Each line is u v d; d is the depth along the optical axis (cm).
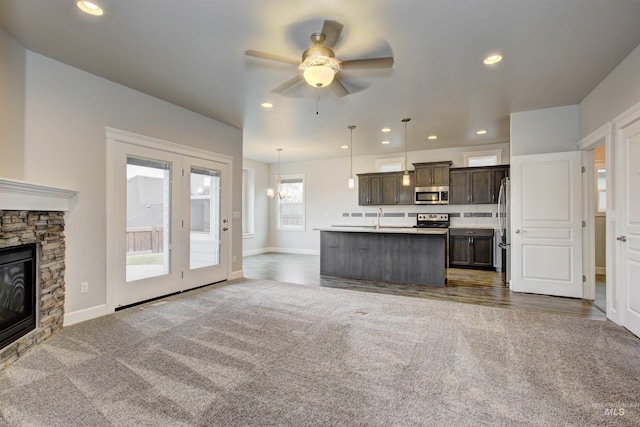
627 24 243
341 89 309
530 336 281
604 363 230
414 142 649
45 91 288
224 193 500
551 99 397
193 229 447
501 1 218
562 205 412
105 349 252
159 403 182
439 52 287
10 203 227
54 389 196
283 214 923
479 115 464
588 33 256
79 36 258
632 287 289
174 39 264
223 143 502
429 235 498
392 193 735
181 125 427
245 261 735
